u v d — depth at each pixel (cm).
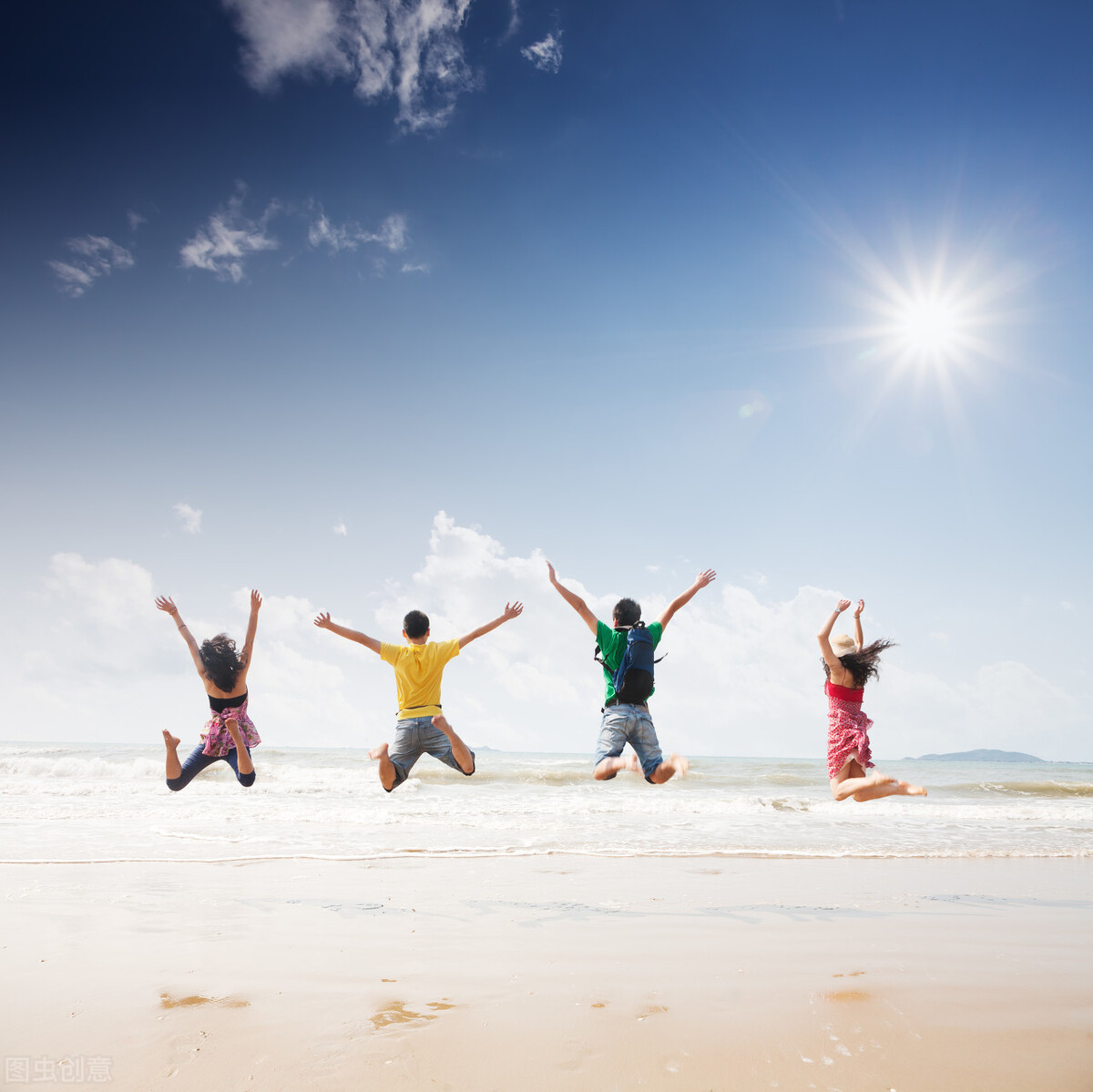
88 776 1923
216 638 702
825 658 672
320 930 442
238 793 1596
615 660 547
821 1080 238
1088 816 1378
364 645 605
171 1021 286
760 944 426
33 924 440
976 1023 294
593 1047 264
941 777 2636
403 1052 258
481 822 1058
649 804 1390
